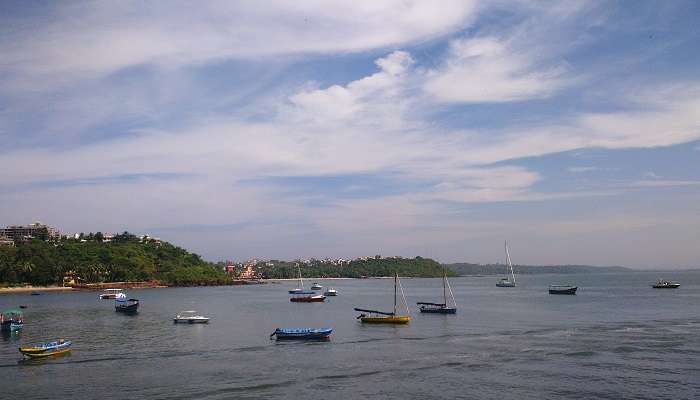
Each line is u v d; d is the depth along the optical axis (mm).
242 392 72375
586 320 147125
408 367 86188
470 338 115062
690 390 72375
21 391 73812
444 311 172125
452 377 79812
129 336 123438
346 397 70188
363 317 147000
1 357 96625
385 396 70562
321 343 109625
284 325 144625
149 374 82500
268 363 89750
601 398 69375
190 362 91125
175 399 69625
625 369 83688
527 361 90062
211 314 182375
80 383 77500
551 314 166625
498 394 71312
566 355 94688
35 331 134375
